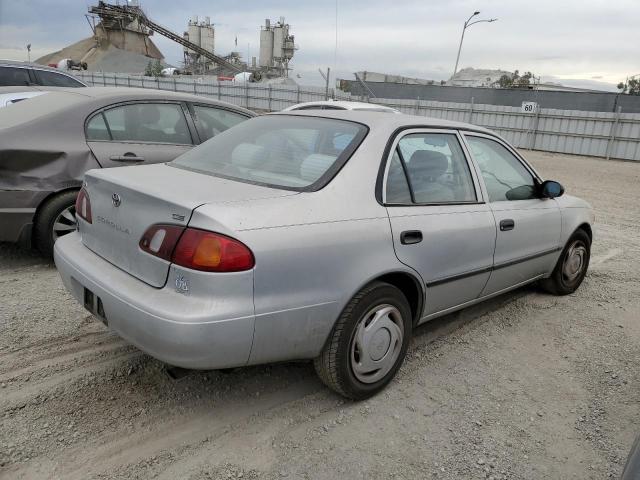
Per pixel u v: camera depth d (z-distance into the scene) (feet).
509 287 13.65
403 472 8.27
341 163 9.59
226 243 7.63
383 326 9.84
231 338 7.74
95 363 10.71
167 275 7.98
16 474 7.70
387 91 96.58
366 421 9.46
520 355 12.35
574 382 11.28
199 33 262.06
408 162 10.58
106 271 8.95
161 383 10.19
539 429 9.57
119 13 255.29
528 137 75.56
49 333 11.81
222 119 19.24
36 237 15.25
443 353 12.19
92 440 8.50
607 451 9.09
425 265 10.39
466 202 11.71
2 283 14.46
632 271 19.40
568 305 15.62
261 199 8.48
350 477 8.07
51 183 14.89
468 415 9.85
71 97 16.40
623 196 38.63
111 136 16.19
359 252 9.07
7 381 9.87
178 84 119.75
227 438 8.78
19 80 30.96
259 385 10.36
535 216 13.64
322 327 8.80
